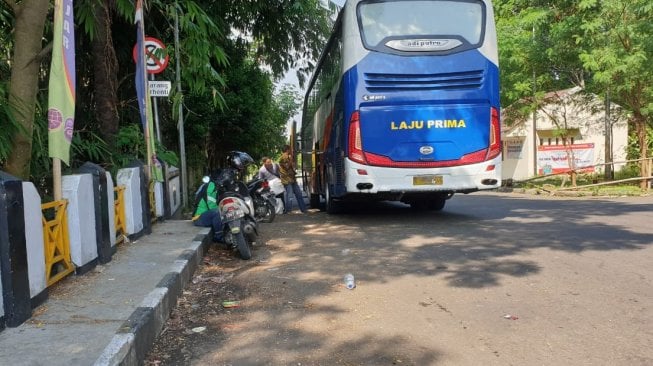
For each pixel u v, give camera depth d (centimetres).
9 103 522
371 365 379
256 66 1792
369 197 1126
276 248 826
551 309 489
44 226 466
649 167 1842
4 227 386
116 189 679
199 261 691
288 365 381
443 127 1003
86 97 983
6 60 720
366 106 1002
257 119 1845
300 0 1237
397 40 999
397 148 1004
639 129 1981
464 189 1020
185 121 1454
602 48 1694
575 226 949
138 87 827
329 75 1273
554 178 2405
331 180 1249
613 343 407
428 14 1008
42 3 528
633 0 1598
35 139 638
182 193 1176
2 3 661
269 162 1352
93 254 569
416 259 711
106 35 859
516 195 1872
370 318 480
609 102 2020
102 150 824
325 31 1375
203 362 388
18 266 398
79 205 534
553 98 2205
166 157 924
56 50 520
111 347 344
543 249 749
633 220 1011
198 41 860
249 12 1258
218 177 809
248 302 538
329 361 387
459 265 668
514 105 2203
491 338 425
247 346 418
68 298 465
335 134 1166
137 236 743
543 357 386
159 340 432
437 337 430
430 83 1000
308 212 1397
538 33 1961
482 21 1016
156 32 1056
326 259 730
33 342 364
